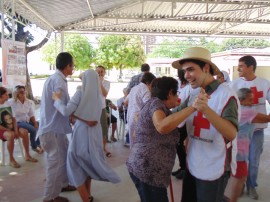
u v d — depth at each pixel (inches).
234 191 129.8
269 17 489.4
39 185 171.0
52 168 139.9
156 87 88.0
